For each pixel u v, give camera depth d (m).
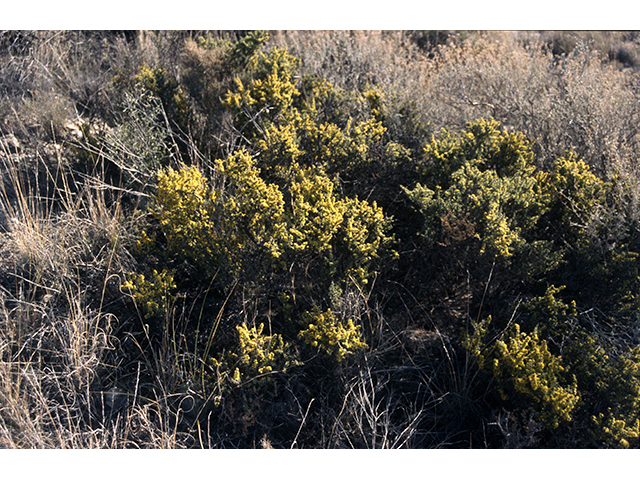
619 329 3.00
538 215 3.41
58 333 2.72
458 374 2.73
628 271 3.04
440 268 3.25
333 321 2.68
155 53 5.86
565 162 3.59
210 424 2.58
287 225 2.99
